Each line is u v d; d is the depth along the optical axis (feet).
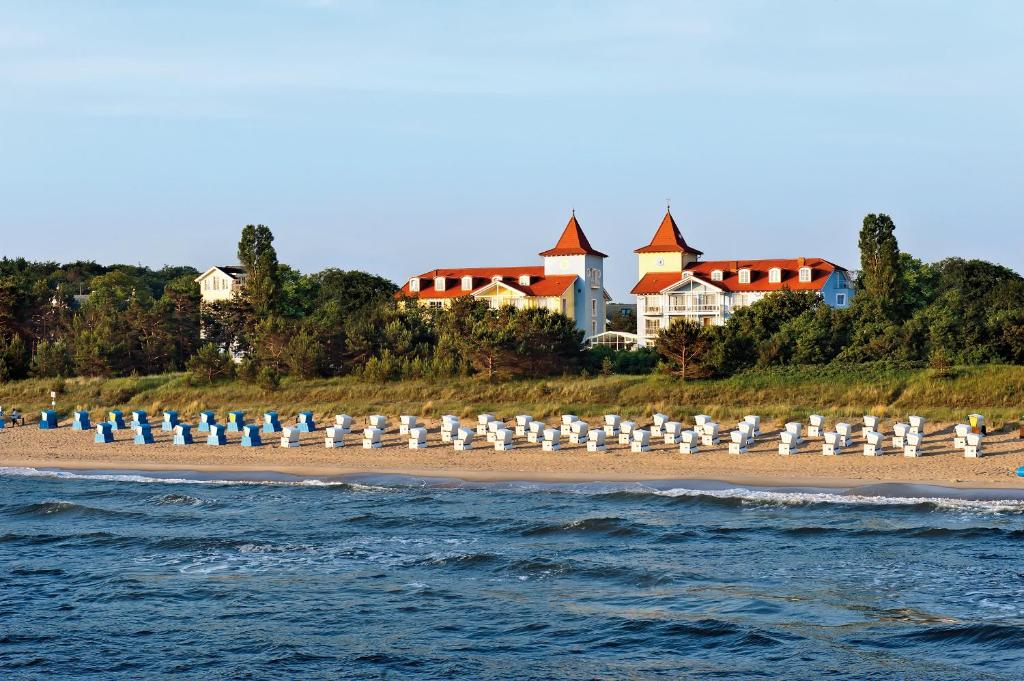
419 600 161.99
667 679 132.46
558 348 392.68
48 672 139.23
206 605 162.30
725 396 333.01
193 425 337.72
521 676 134.72
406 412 334.65
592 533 193.67
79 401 400.88
